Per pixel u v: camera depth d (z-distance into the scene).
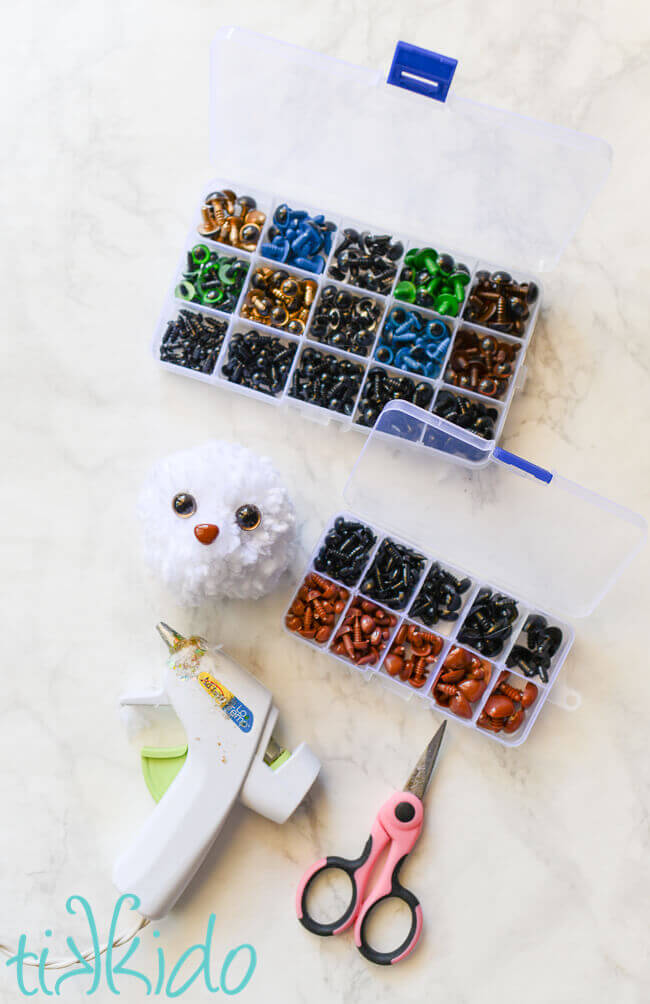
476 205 0.56
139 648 0.55
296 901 0.54
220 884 0.55
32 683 0.56
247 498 0.49
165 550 0.49
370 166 0.55
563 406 0.57
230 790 0.51
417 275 0.55
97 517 0.56
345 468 0.56
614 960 0.55
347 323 0.55
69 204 0.57
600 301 0.57
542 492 0.54
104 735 0.55
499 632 0.53
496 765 0.55
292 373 0.54
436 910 0.55
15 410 0.56
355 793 0.55
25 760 0.55
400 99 0.52
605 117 0.58
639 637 0.56
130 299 0.57
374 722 0.55
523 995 0.55
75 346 0.56
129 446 0.56
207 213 0.55
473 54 0.58
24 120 0.57
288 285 0.54
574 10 0.58
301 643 0.55
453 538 0.56
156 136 0.57
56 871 0.55
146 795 0.55
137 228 0.57
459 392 0.55
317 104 0.54
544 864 0.55
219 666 0.51
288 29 0.58
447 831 0.55
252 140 0.56
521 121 0.52
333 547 0.53
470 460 0.54
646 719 0.56
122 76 0.57
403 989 0.55
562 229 0.55
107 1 0.57
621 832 0.55
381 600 0.54
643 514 0.56
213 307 0.55
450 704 0.54
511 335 0.55
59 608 0.56
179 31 0.58
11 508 0.56
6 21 0.57
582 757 0.56
